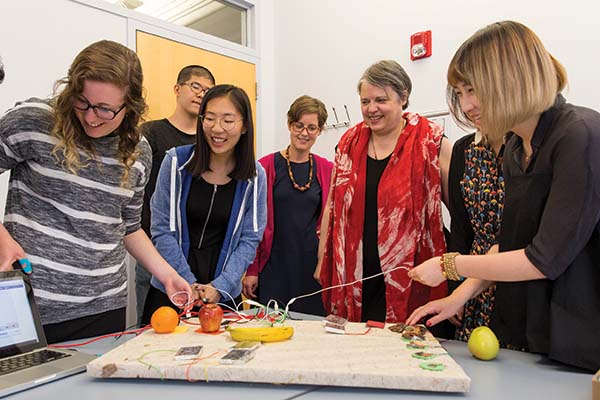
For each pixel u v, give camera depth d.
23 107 1.09
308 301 2.08
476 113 0.94
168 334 1.04
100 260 1.19
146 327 1.20
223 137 1.40
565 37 2.06
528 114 0.85
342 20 2.95
